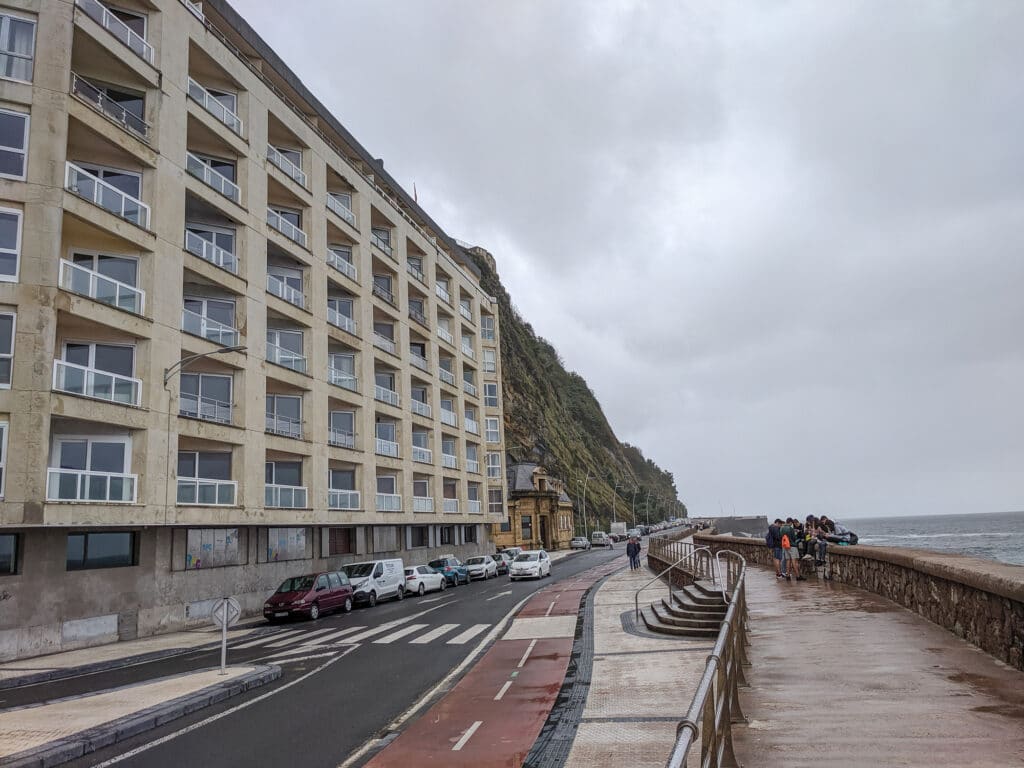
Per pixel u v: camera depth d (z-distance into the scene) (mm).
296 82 36031
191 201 26953
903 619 13523
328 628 22766
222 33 31172
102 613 21875
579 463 150125
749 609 16031
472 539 56000
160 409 23406
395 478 41469
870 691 8242
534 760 8203
